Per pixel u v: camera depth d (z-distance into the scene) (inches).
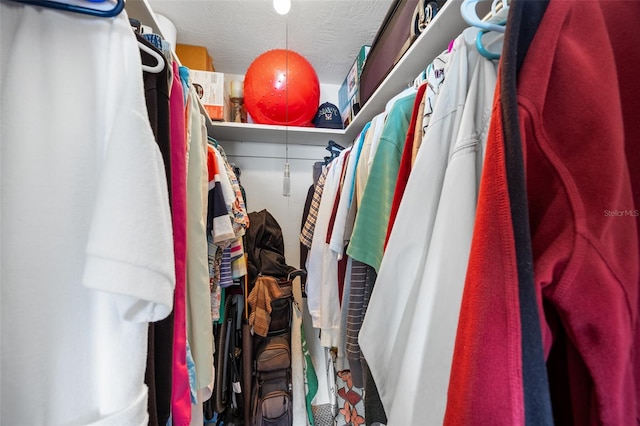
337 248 31.3
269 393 43.0
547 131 9.4
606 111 9.4
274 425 41.6
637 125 11.4
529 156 9.5
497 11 15.4
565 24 9.9
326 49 52.4
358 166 30.9
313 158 61.9
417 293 16.2
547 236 9.3
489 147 9.7
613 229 9.2
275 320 46.4
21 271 11.1
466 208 13.8
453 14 21.0
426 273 14.6
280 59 47.1
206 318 22.9
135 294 10.6
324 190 42.2
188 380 18.5
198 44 50.2
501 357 8.2
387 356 17.6
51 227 11.6
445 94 16.7
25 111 11.3
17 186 11.1
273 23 45.2
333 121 55.0
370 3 41.2
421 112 20.4
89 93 12.2
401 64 28.6
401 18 31.4
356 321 24.7
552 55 9.6
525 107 9.1
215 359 42.3
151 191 11.6
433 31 23.1
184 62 48.4
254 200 59.4
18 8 11.5
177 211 18.1
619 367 8.9
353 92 52.7
